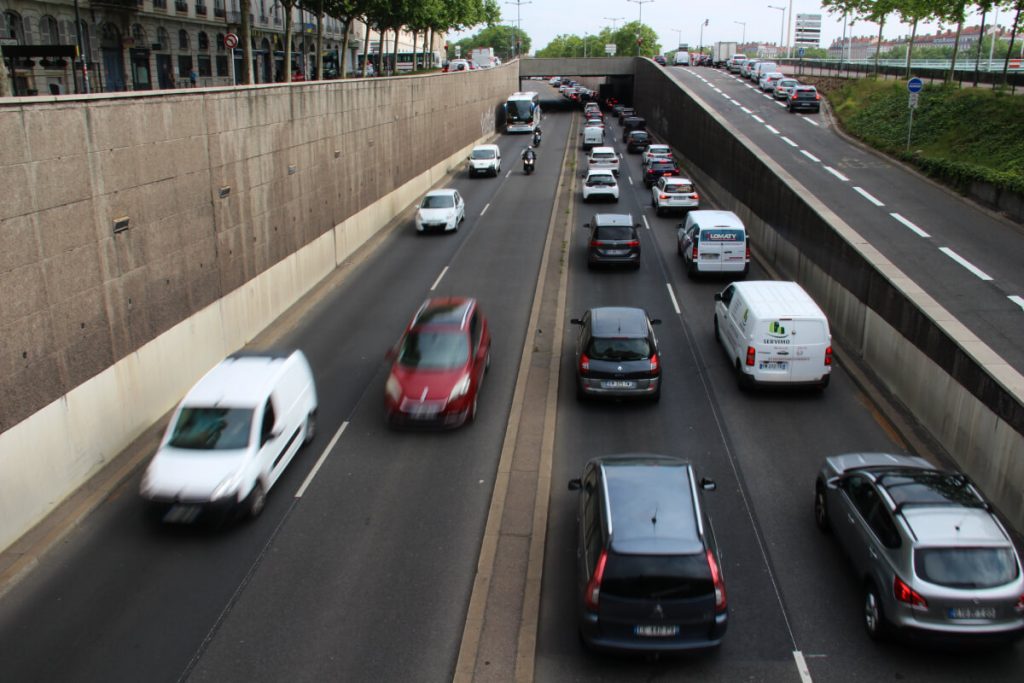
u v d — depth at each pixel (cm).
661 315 2261
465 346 1653
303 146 2508
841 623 1027
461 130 5359
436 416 1546
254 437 1293
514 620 1040
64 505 1332
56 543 1225
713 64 9300
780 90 5894
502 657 972
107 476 1433
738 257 2531
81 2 4041
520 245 3081
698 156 4497
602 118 7294
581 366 1656
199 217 1855
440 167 4681
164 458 1274
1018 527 1220
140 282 1612
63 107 1368
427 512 1296
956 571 912
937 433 1509
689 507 972
